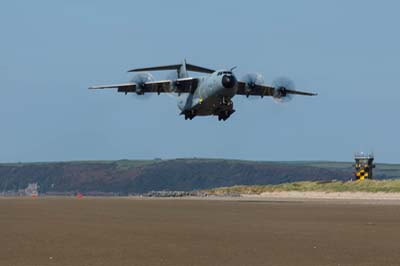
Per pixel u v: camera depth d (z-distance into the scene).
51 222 85.12
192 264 47.22
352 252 53.47
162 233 69.81
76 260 49.00
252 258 50.19
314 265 46.72
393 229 74.94
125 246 57.62
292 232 71.25
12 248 55.81
